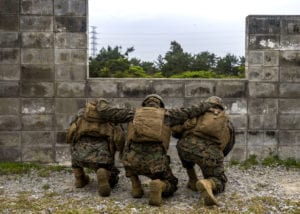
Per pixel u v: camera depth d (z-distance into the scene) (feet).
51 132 26.23
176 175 24.03
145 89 26.48
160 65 68.44
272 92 27.02
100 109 19.92
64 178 23.56
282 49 26.96
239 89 26.84
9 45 25.89
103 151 20.03
